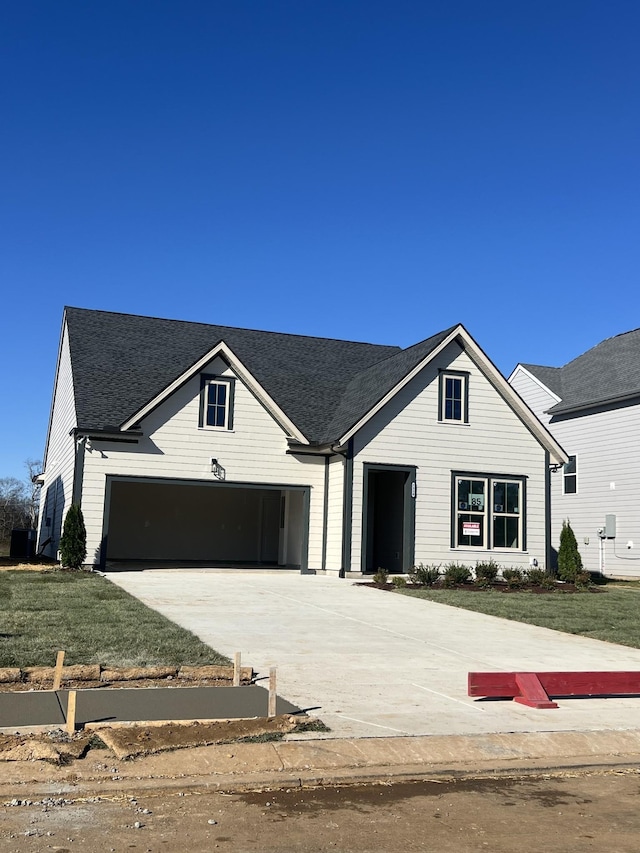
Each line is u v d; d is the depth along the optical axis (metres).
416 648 12.45
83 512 22.14
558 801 6.48
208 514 29.38
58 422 29.44
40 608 13.91
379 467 23.81
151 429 23.03
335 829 5.69
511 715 8.91
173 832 5.51
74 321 27.30
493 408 25.20
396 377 24.30
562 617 15.94
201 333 29.05
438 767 7.17
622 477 28.88
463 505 24.61
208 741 7.26
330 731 7.80
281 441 24.39
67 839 5.32
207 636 12.45
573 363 35.47
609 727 8.66
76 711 8.00
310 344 30.61
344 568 23.17
